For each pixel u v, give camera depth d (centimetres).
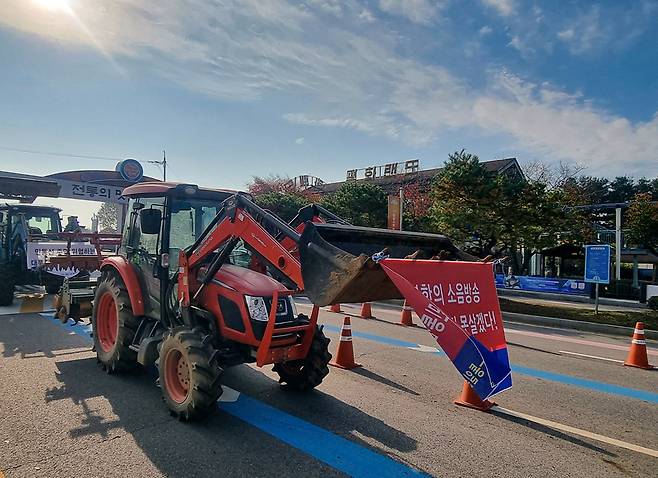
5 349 659
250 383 546
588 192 3325
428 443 406
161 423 418
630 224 2241
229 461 355
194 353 412
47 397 473
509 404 523
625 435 447
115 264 558
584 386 609
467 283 418
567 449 409
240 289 441
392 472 351
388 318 1109
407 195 2614
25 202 1300
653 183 4381
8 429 395
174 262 515
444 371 641
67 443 373
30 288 1306
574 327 1151
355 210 2069
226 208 454
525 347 868
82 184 1659
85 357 627
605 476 363
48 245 1080
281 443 391
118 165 1730
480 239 1588
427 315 341
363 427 434
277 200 2138
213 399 407
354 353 728
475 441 416
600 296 2052
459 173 1477
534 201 1450
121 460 348
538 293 2066
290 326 459
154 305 523
